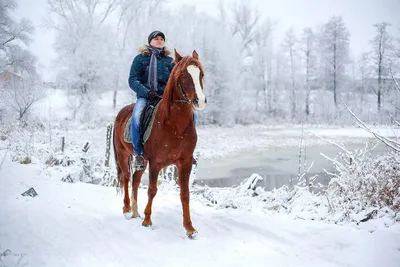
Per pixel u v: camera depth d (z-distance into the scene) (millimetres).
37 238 4242
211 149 18906
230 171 13547
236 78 36812
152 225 4836
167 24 32188
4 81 21109
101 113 29938
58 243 4117
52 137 13125
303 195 6742
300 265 3584
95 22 31766
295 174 12758
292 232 4457
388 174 5516
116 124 5707
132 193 5215
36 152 10234
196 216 5312
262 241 4301
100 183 8555
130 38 31484
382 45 34125
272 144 21328
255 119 38938
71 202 5883
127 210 5414
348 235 4152
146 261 3697
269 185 10930
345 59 43125
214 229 4754
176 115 4316
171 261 3709
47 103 29359
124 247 4066
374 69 35812
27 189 6391
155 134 4555
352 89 42906
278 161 15680
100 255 3820
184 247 4121
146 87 5059
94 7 33625
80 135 17641
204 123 34625
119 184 5824
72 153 9898
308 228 4523
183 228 4824
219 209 6086
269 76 44344
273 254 3916
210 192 7340
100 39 30000
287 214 5809
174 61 4441
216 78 34125
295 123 38219
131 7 35500
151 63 5031
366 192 5512
